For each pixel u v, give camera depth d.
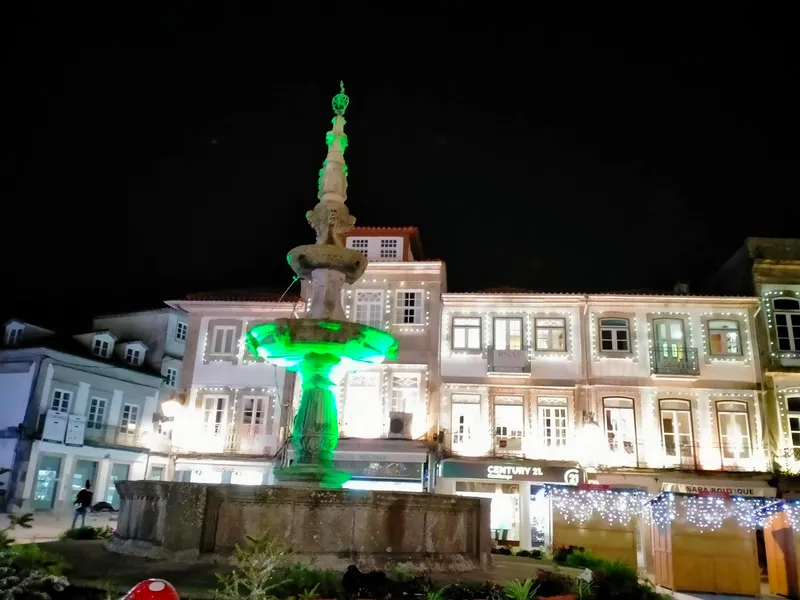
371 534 9.25
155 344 37.88
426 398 26.86
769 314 27.25
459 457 26.09
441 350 27.81
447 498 9.87
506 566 10.81
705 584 15.32
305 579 7.21
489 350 27.50
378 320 27.98
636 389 26.78
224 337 29.91
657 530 16.73
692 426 26.34
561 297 27.75
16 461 29.52
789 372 26.31
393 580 7.86
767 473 25.38
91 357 33.16
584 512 17.67
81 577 7.62
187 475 28.25
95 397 33.34
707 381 26.70
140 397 35.84
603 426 26.47
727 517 15.65
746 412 26.38
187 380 29.42
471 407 27.17
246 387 29.12
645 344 27.31
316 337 11.55
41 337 34.31
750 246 28.41
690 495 15.84
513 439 26.52
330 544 9.08
